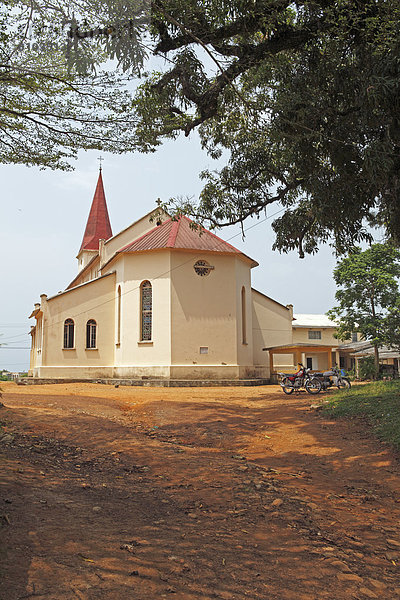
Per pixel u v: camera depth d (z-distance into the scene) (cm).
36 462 719
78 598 312
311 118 1100
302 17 1020
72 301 2942
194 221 1552
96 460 785
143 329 2756
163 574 365
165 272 2712
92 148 949
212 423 1226
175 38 973
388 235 1398
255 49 1030
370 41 970
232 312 2792
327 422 1203
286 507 573
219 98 1138
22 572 342
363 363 3331
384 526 538
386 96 939
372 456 868
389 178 1084
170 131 1091
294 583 374
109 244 3266
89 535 433
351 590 370
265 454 915
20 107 862
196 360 2673
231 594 345
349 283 3238
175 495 602
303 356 4428
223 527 491
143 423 1238
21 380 2944
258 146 1442
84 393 1962
